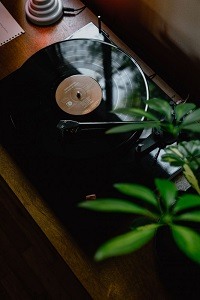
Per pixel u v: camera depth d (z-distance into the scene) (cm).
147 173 69
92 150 67
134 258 67
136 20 80
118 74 73
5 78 76
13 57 82
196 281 56
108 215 67
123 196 67
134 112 37
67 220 68
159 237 58
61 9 84
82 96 73
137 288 65
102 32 81
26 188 72
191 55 72
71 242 69
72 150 68
